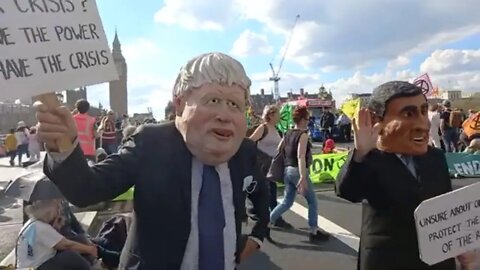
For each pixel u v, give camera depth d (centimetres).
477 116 1480
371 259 254
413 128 248
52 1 188
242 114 206
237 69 204
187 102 205
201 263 202
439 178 258
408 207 247
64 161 178
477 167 1212
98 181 187
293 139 626
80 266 353
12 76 176
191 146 204
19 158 1836
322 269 505
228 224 211
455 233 241
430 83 909
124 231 482
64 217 380
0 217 826
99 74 195
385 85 261
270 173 643
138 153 201
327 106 3634
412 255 246
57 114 178
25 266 340
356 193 255
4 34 177
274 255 554
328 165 1125
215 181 211
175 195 199
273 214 657
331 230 663
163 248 197
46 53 184
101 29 198
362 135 246
